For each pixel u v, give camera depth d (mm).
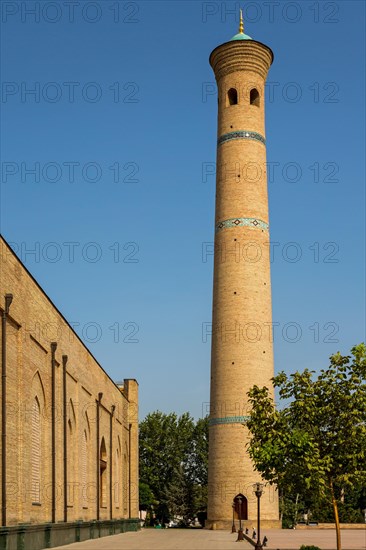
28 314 28125
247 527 56344
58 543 32719
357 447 23031
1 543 23438
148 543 39125
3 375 24547
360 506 76062
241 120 62531
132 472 63844
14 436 26078
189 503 90125
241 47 62594
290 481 23469
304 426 23688
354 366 23516
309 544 38281
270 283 61344
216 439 58281
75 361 38688
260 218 61344
